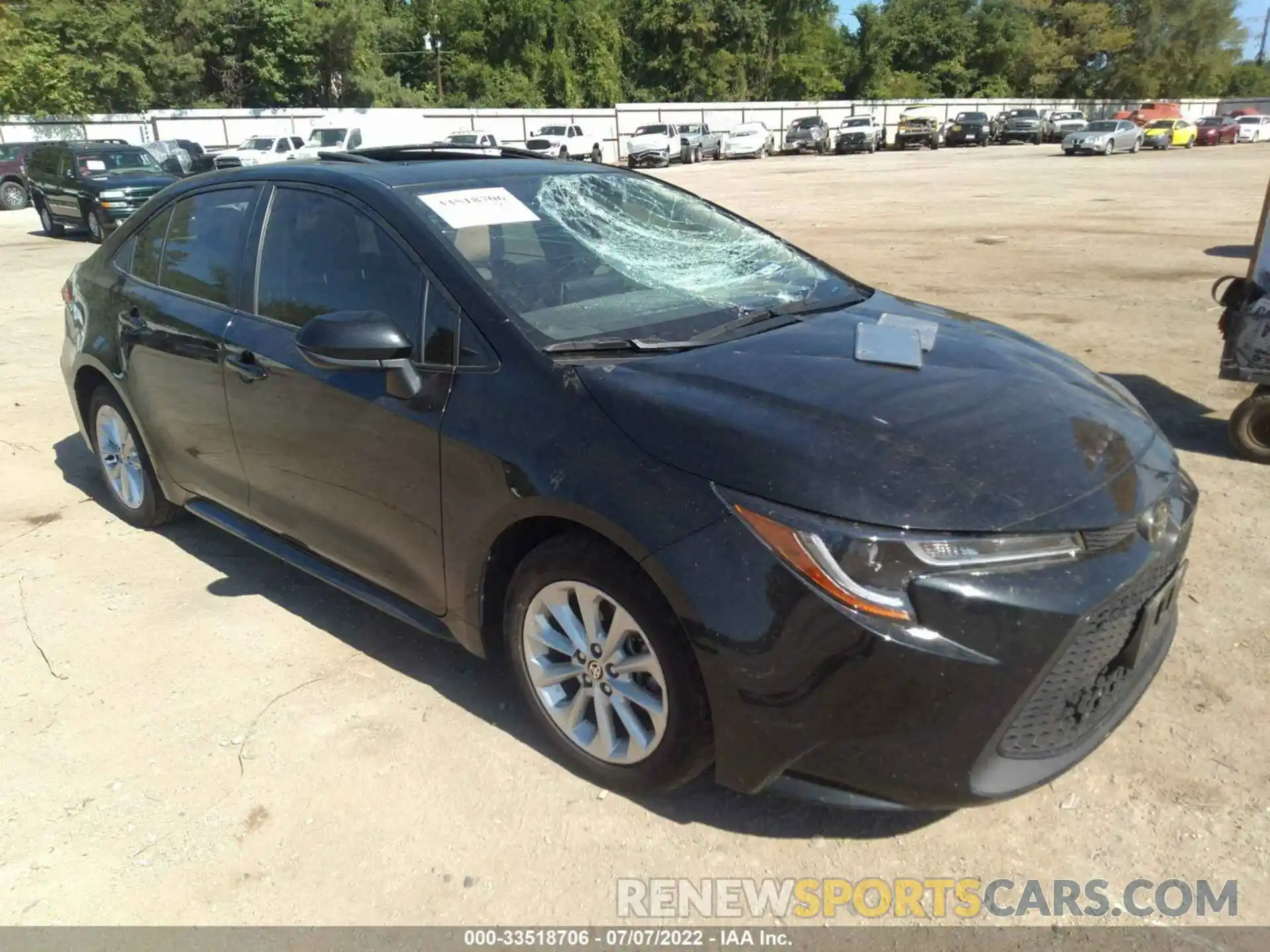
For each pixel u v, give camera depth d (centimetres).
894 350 286
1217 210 1730
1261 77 8462
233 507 381
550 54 5069
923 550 213
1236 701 303
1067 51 6881
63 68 3703
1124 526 232
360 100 4584
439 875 243
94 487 514
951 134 4722
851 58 6350
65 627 366
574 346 276
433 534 290
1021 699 215
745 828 255
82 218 1694
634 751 256
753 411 242
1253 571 387
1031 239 1374
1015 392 267
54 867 249
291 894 239
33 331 928
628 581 242
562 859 247
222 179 387
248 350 344
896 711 214
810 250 1308
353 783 276
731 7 5591
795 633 216
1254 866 238
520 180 351
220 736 298
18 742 298
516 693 315
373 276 311
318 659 339
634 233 353
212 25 4147
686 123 4631
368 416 300
